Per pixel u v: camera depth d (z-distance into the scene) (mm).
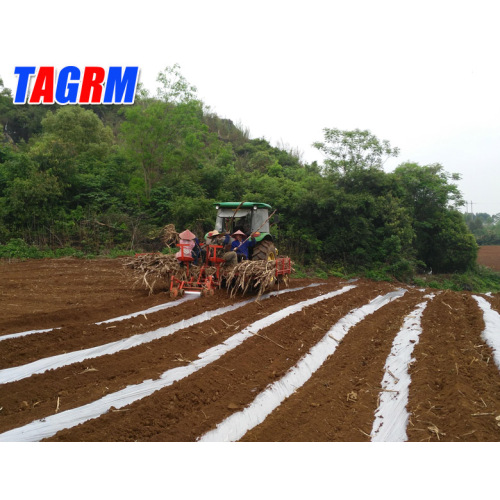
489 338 7262
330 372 6340
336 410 5078
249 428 4656
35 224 18062
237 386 5523
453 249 21938
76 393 5109
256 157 32469
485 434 4148
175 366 6000
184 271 10344
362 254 19016
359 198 19188
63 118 25062
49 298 9812
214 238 10680
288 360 6539
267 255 10953
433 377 5699
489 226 71438
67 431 4223
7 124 35938
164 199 20547
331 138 20609
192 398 5078
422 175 22078
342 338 8016
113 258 17047
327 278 16859
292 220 19797
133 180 21031
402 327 8680
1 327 7234
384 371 6320
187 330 7477
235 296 10203
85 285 11562
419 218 22266
